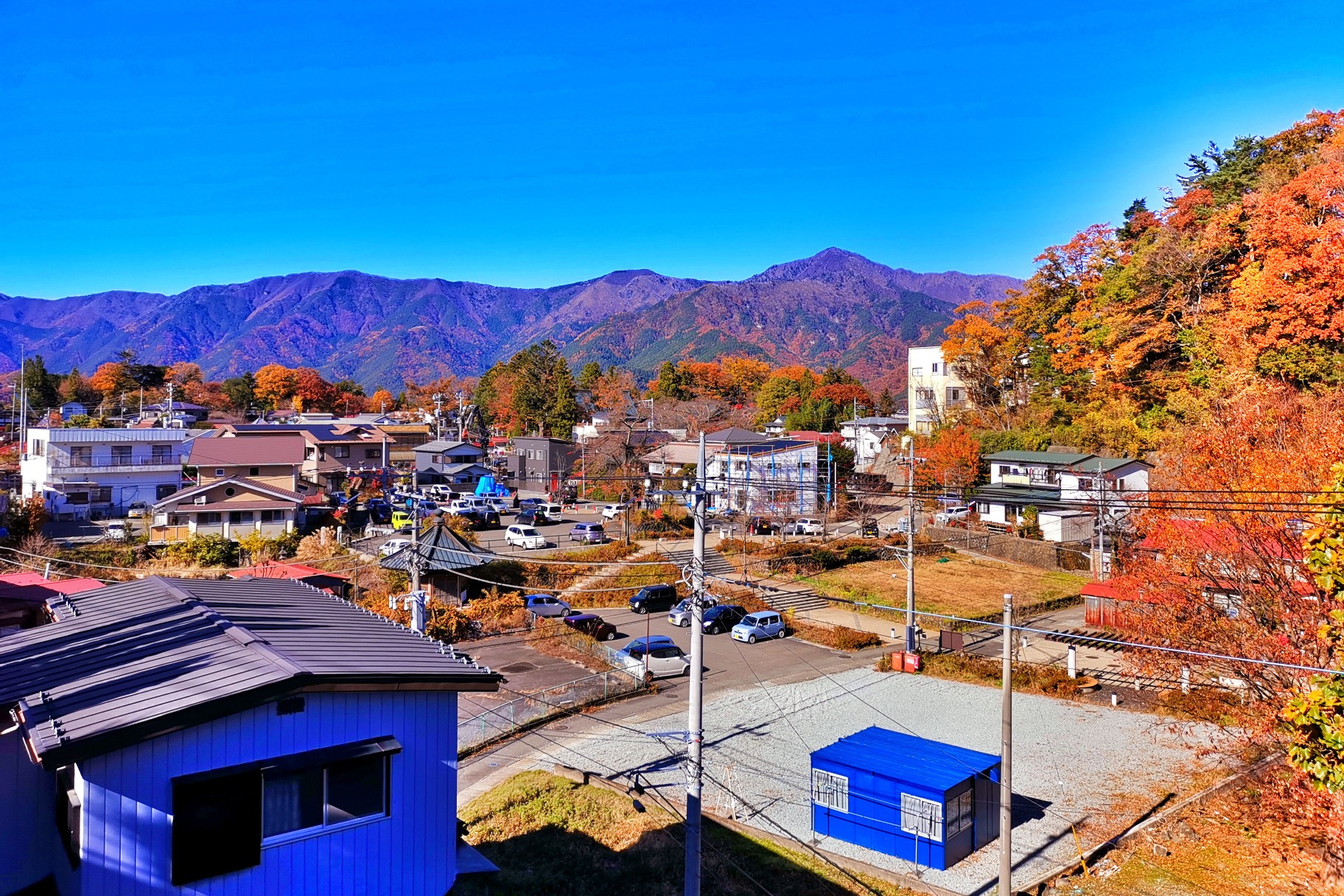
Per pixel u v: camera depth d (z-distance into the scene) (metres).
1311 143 54.09
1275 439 23.97
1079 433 57.84
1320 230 41.06
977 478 59.09
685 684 29.28
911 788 17.38
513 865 15.75
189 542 43.59
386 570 39.12
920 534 54.62
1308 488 19.23
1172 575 21.41
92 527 51.50
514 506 64.25
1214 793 19.95
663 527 55.66
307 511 54.62
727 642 34.88
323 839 10.25
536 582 41.75
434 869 11.28
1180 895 15.78
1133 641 24.11
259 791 9.77
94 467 55.88
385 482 68.31
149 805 9.09
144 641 11.78
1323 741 13.07
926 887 15.91
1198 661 20.33
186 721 9.12
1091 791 20.58
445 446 77.25
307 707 10.16
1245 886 16.03
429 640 13.89
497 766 21.56
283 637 11.98
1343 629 13.79
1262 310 42.03
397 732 10.91
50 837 10.16
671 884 15.26
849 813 18.27
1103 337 56.91
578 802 18.86
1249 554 19.58
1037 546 48.56
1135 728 24.80
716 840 17.39
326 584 34.66
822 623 37.25
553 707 25.80
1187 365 53.00
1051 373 67.38
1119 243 64.56
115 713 9.13
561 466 79.12
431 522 47.53
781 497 59.31
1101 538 38.41
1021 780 21.23
